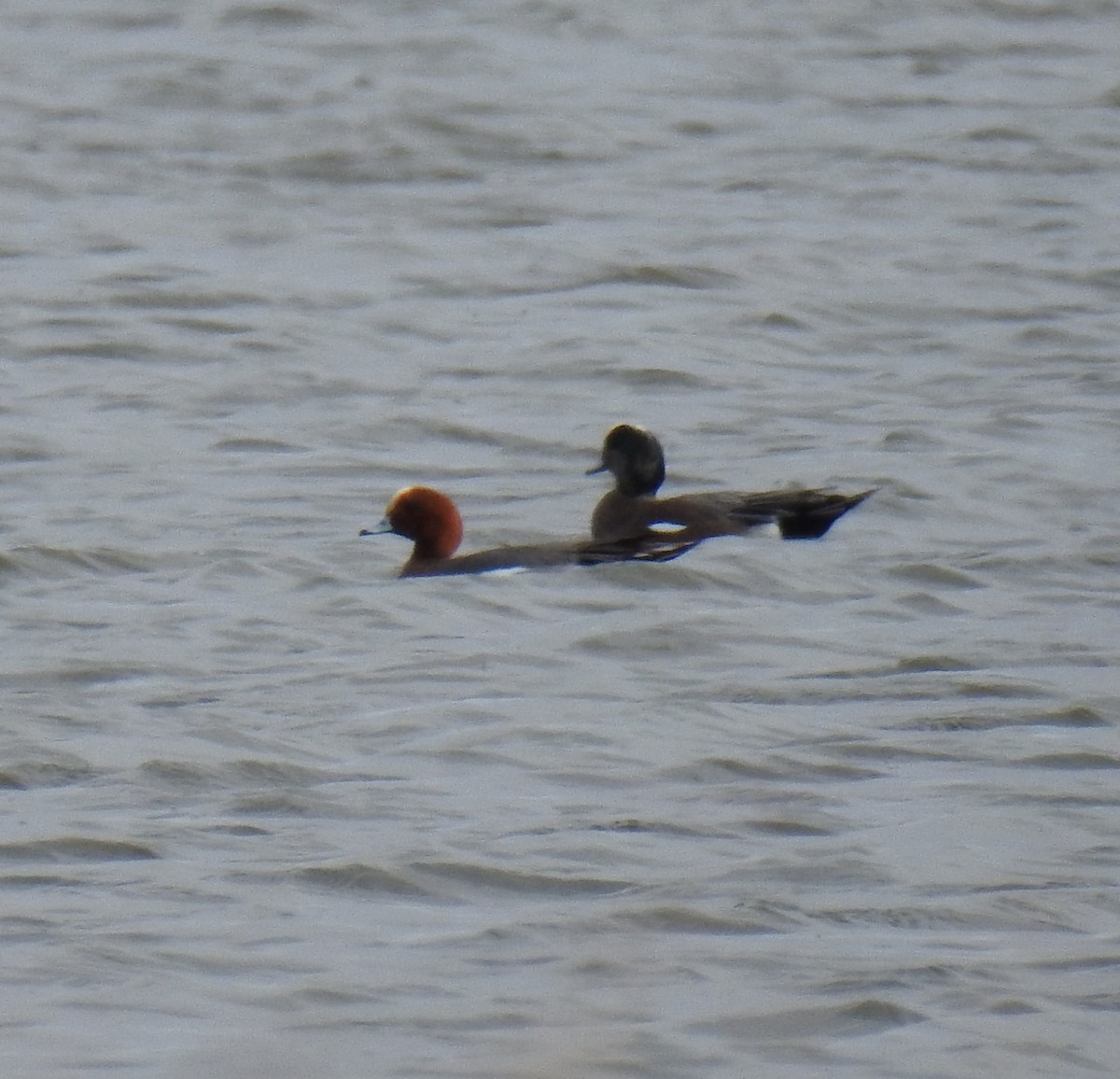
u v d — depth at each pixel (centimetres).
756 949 1031
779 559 1708
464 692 1416
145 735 1321
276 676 1450
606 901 1086
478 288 2758
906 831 1182
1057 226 3056
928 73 3888
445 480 2009
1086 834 1182
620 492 1798
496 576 1664
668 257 2884
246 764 1274
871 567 1709
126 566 1709
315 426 2175
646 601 1622
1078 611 1619
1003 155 3428
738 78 3834
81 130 3469
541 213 3123
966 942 1045
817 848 1156
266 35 4016
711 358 2466
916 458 2053
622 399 2305
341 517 1867
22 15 4122
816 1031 955
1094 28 4169
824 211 3130
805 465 2042
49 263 2819
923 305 2681
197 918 1057
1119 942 1047
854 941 1044
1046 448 2089
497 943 1038
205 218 3070
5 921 1049
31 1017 955
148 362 2411
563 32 4072
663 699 1403
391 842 1154
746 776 1267
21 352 2430
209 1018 959
